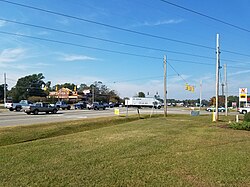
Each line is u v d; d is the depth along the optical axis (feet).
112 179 23.02
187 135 50.44
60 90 404.36
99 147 37.63
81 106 227.40
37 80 467.11
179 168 26.63
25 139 51.29
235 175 24.41
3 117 107.65
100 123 83.05
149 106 300.20
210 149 36.42
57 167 26.84
